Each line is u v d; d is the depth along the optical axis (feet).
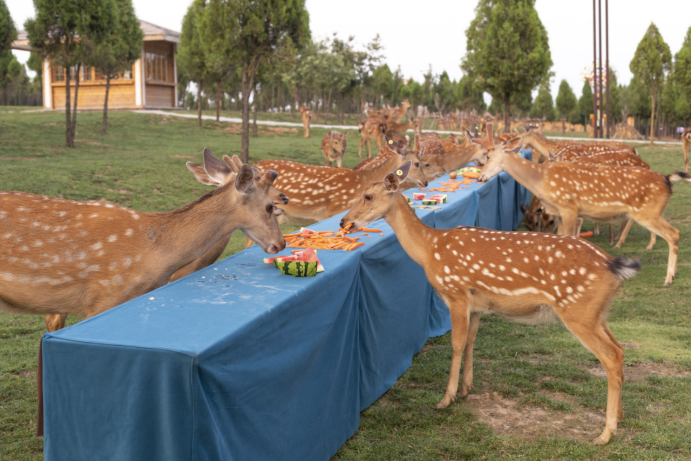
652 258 28.58
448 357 16.98
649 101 183.11
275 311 9.16
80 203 12.51
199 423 7.25
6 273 11.59
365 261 13.41
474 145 39.29
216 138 91.61
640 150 87.04
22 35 124.47
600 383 14.48
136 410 7.39
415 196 22.40
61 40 69.05
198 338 7.68
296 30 61.46
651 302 21.94
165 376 7.20
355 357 12.81
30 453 11.34
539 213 34.24
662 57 108.17
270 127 113.09
